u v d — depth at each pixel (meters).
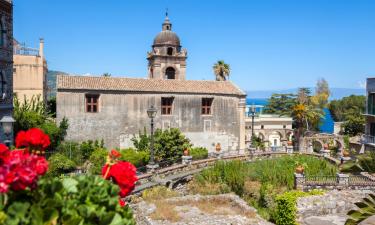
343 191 21.58
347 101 100.94
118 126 35.84
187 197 20.42
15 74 40.41
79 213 4.39
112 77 37.88
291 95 94.38
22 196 4.21
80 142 34.34
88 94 34.75
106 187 4.88
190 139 39.03
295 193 19.80
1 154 4.16
